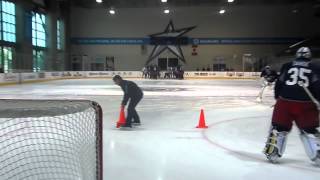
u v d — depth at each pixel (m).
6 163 4.66
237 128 8.59
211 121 9.64
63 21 39.09
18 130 5.10
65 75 34.72
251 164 5.48
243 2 38.91
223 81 32.31
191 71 40.00
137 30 41.44
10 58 28.84
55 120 4.76
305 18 40.22
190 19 41.09
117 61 41.56
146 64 41.56
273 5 40.19
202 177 4.87
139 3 39.19
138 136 7.59
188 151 6.30
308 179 4.78
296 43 40.09
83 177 3.64
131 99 8.55
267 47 40.78
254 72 36.28
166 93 18.50
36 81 29.17
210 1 38.59
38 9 34.09
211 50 41.25
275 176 4.91
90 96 16.58
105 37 41.47
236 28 40.88
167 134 7.80
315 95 5.13
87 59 41.31
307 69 5.13
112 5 39.44
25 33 30.83
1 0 27.58
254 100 15.25
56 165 4.37
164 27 41.34
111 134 7.78
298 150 6.36
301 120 5.22
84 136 3.95
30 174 4.27
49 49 36.25
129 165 5.43
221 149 6.44
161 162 5.59
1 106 3.82
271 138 5.50
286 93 5.25
